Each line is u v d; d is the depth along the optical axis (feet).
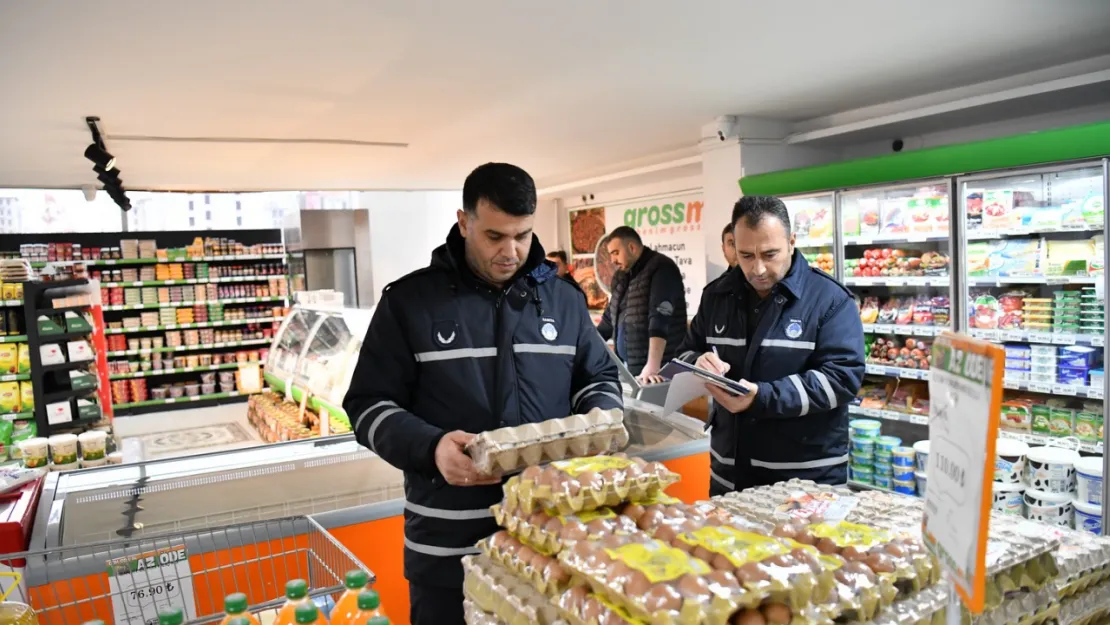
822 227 16.52
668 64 13.35
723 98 16.38
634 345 19.45
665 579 3.31
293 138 18.95
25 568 6.43
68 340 19.79
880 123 16.89
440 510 6.37
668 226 28.09
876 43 12.44
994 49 13.06
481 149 21.90
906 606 3.76
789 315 8.43
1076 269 12.56
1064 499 12.09
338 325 17.57
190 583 6.07
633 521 4.15
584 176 29.27
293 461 9.64
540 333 6.64
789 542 3.75
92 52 11.09
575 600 3.66
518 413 6.45
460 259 6.61
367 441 6.21
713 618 3.15
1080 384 12.76
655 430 10.38
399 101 15.47
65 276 22.25
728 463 8.73
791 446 8.35
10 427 18.58
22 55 11.03
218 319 34.63
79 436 12.46
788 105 17.33
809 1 10.30
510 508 4.43
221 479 9.00
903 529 4.47
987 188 13.56
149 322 33.58
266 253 35.47
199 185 27.73
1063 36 12.37
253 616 4.96
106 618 6.55
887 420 16.78
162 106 14.80
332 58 12.13
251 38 10.87
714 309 9.29
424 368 6.50
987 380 2.83
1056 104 14.98
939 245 15.33
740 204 8.39
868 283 15.83
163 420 23.56
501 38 11.46
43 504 8.07
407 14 10.18
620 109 17.10
